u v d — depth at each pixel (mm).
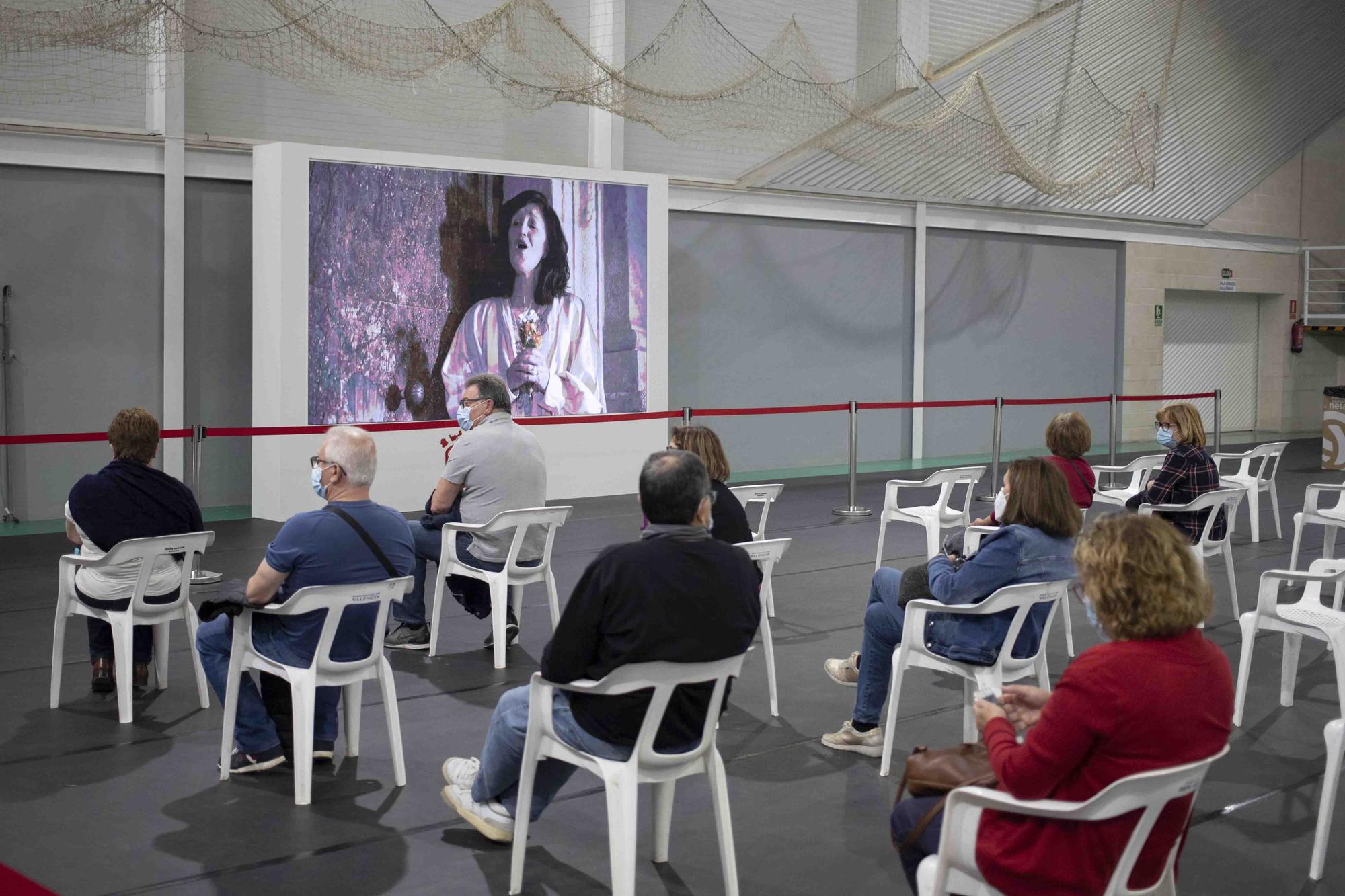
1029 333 16422
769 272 13805
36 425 9570
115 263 9820
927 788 2619
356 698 4277
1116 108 15031
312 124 10664
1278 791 4070
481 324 10648
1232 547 8914
